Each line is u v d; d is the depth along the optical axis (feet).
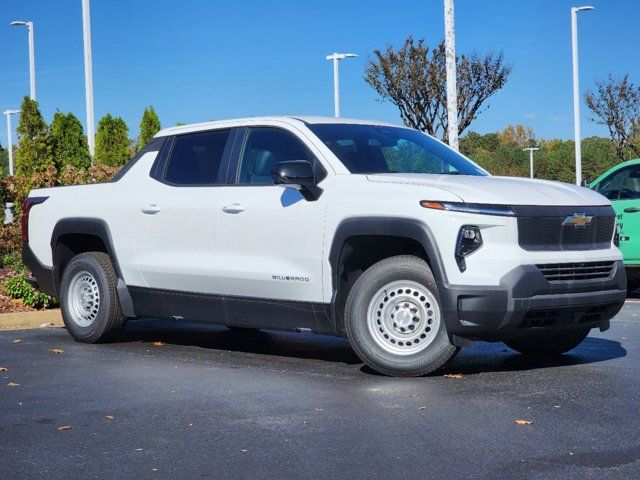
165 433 16.96
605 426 16.94
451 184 21.67
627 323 31.96
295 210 23.32
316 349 26.99
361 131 24.88
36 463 15.20
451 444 15.90
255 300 24.31
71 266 28.81
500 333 21.16
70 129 84.12
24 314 33.40
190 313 26.02
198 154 26.35
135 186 27.43
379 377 22.08
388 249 23.11
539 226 21.30
